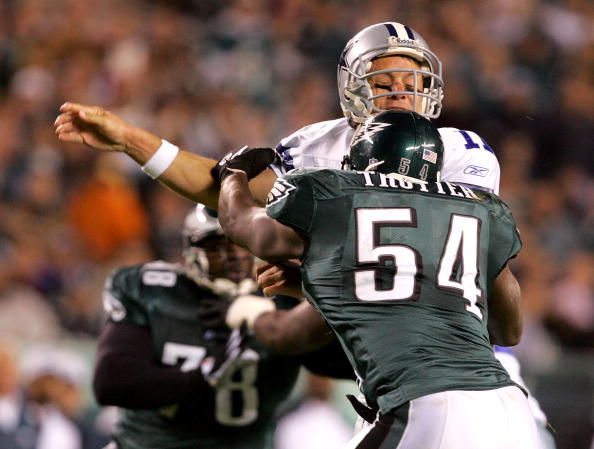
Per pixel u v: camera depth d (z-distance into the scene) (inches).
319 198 441.7
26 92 1429.6
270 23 1568.7
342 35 1545.3
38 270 1149.1
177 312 602.2
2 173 1272.1
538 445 426.3
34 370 863.7
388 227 439.2
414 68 518.0
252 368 594.9
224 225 471.5
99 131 505.4
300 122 1444.4
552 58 1620.3
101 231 1243.8
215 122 1405.0
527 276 1274.6
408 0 1626.5
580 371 976.9
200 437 597.0
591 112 1550.2
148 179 1304.1
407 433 413.7
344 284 435.2
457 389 415.8
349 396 442.9
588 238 1381.6
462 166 511.5
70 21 1555.1
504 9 1646.2
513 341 489.7
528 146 1488.7
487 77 1537.9
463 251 445.4
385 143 456.1
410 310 428.8
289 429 868.0
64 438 846.5
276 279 493.0
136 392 578.9
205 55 1523.1
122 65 1473.9
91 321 1086.4
